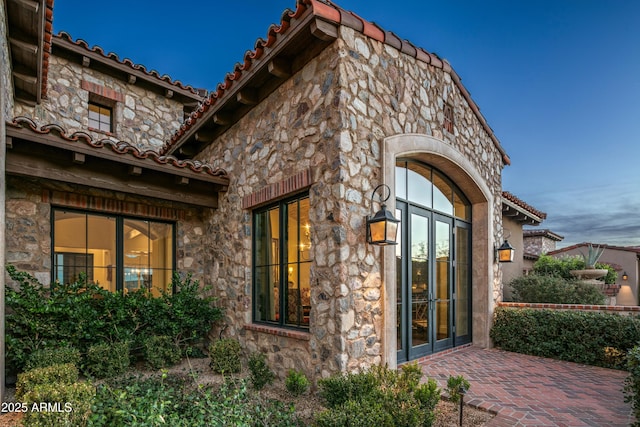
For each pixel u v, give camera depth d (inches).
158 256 270.4
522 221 424.2
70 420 114.0
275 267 217.8
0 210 150.7
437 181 267.9
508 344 270.8
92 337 209.5
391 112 201.6
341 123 169.0
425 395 126.8
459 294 282.7
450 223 278.5
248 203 233.5
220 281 260.8
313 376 173.2
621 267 644.7
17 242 204.7
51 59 311.6
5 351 183.3
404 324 225.0
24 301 188.1
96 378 196.5
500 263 315.3
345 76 173.9
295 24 172.7
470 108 288.4
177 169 233.1
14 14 181.0
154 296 263.1
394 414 115.6
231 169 257.6
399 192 229.5
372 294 178.4
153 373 211.2
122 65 346.9
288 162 201.6
